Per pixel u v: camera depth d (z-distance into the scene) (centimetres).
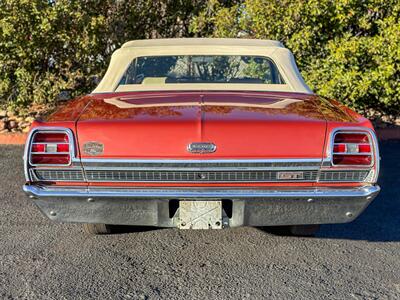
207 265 342
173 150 296
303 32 716
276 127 297
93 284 313
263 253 362
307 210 306
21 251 364
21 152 700
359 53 716
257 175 299
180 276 325
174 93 373
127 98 361
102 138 296
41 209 308
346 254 361
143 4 821
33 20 699
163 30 870
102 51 798
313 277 323
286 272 331
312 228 383
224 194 296
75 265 341
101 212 307
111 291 304
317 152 299
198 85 398
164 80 410
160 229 409
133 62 413
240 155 295
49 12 690
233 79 414
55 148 296
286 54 424
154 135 296
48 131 298
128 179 300
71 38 729
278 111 321
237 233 401
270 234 398
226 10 771
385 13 754
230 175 298
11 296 297
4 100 798
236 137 295
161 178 299
